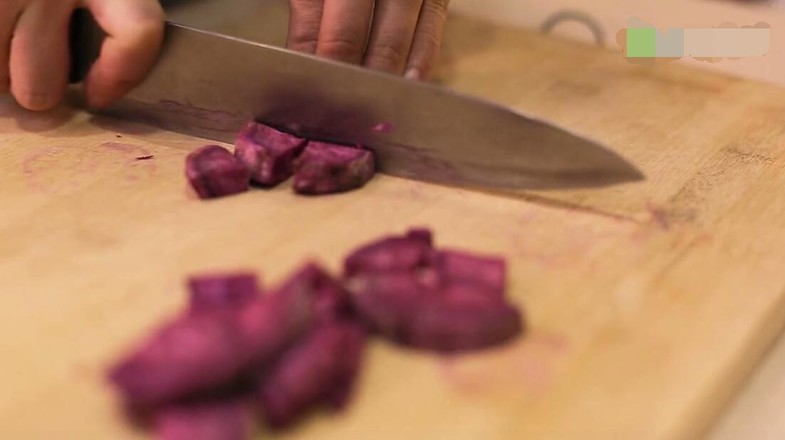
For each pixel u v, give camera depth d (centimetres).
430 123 45
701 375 37
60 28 48
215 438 34
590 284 40
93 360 37
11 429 35
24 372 36
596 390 36
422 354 37
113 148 47
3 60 48
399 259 39
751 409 40
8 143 47
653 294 40
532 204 44
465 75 56
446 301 37
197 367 34
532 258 41
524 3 64
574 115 52
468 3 65
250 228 42
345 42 48
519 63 57
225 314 35
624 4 62
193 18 52
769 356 42
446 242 42
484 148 45
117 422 35
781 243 43
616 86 55
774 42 59
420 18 51
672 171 47
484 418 35
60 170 45
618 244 42
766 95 55
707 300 40
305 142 46
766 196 46
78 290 39
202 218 43
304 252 41
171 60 47
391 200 44
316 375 35
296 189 44
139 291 39
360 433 35
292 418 35
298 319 35
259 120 47
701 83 56
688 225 44
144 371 34
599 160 43
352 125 46
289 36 50
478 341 37
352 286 37
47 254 41
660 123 52
